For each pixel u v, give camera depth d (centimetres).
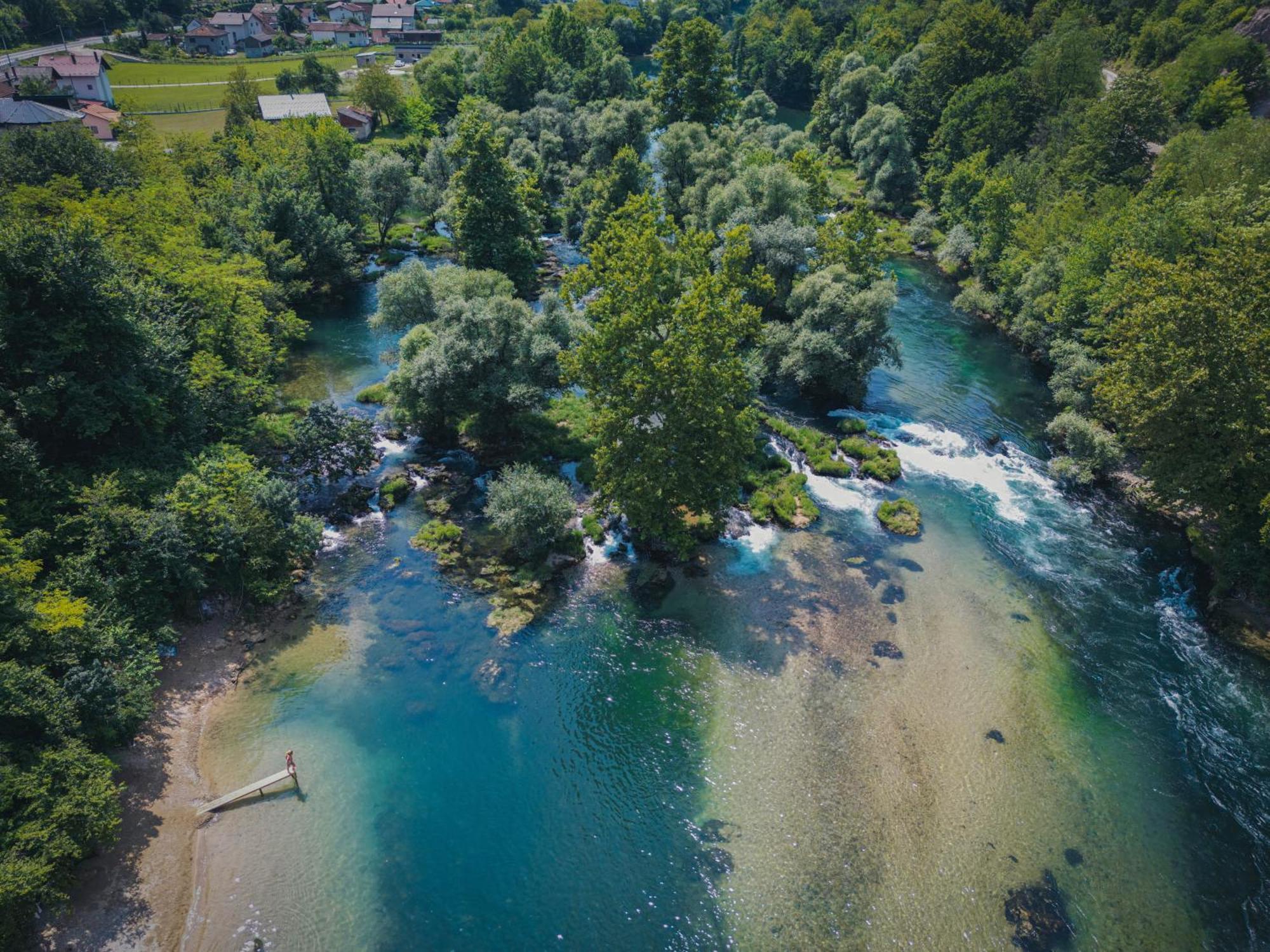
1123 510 6150
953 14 14450
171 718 4069
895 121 13050
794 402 7606
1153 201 7581
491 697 4372
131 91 16188
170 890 3303
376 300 9450
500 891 3416
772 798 3850
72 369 4750
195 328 6353
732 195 9019
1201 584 5391
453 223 9181
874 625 4959
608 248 6800
